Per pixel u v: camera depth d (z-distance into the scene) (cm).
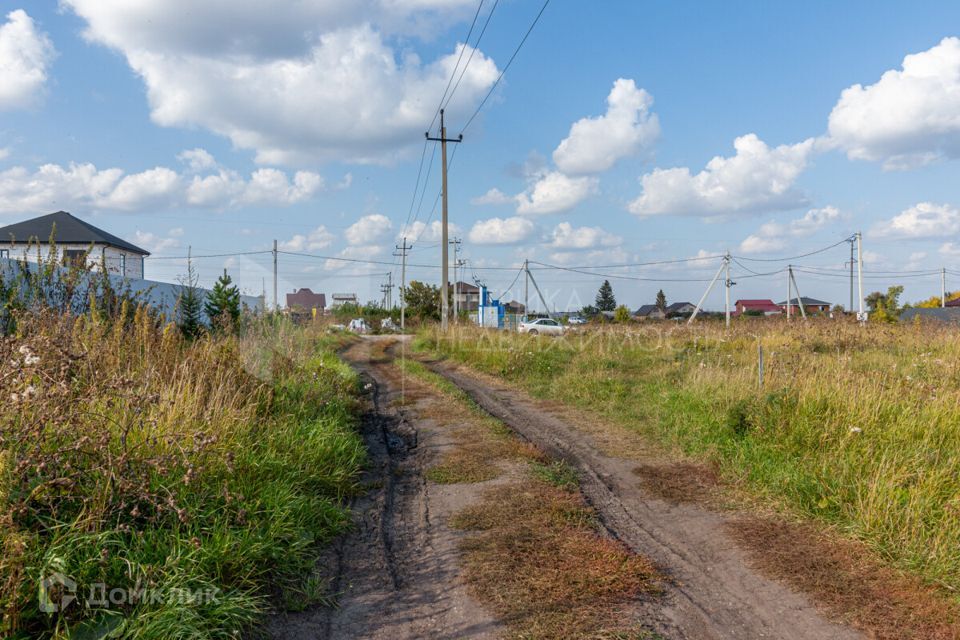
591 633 304
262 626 307
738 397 744
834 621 319
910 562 367
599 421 848
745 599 345
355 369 1520
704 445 664
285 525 392
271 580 351
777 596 348
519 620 316
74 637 254
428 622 317
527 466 612
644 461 648
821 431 586
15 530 277
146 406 423
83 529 302
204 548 325
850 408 607
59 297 637
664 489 550
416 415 905
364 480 573
